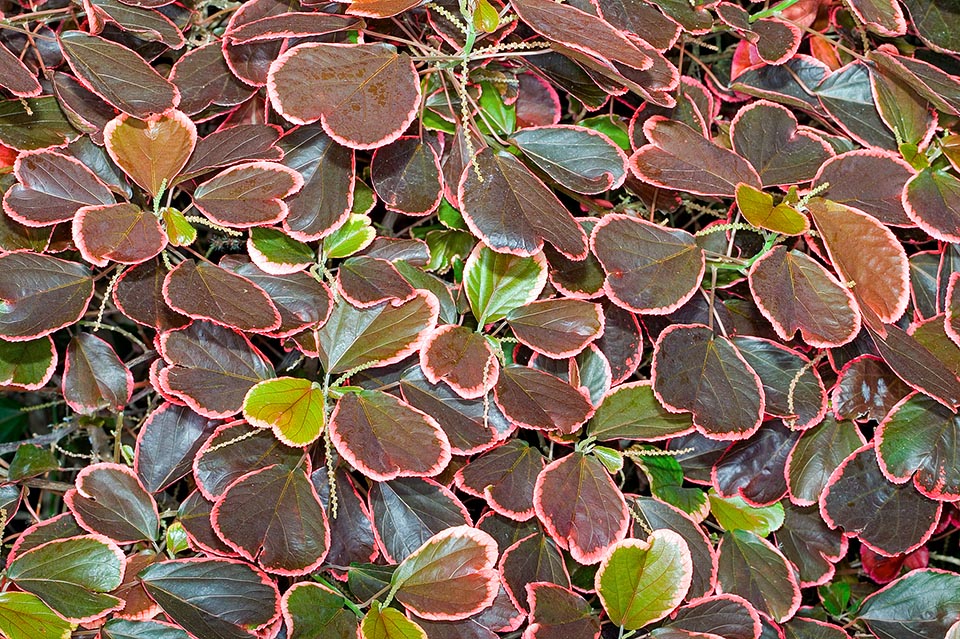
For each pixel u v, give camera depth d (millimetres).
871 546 2012
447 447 1943
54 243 1990
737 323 2053
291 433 1932
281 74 1919
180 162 1963
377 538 1985
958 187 1997
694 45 2162
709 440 2037
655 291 1954
